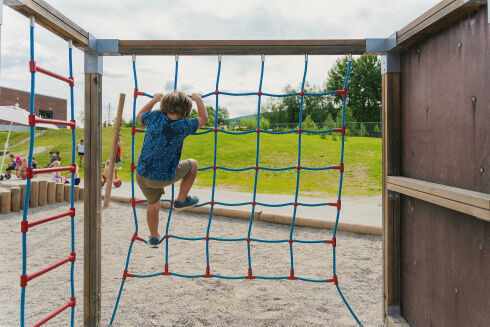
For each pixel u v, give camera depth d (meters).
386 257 3.40
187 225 7.70
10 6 2.34
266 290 4.34
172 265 5.24
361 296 4.17
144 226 7.61
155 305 3.88
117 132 9.30
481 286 2.15
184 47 3.40
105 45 3.35
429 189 2.53
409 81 3.18
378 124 33.91
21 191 9.25
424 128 2.89
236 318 3.58
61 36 2.95
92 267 3.38
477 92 2.18
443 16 2.36
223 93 3.62
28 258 5.56
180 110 3.29
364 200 10.48
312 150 20.83
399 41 3.08
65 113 46.84
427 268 2.85
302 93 3.60
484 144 2.11
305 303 3.96
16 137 31.53
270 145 22.66
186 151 21.92
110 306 3.85
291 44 3.38
